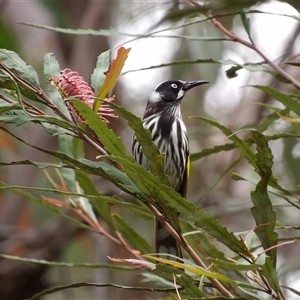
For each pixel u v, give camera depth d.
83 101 5.90
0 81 5.89
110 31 7.66
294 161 11.60
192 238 7.44
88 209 8.44
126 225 8.04
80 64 15.14
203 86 16.19
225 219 14.73
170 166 10.98
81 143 7.96
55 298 14.05
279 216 11.84
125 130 15.55
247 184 15.23
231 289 7.12
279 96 6.90
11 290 12.19
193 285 5.69
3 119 5.72
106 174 5.86
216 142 15.34
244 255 5.96
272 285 5.52
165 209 5.90
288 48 12.45
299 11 6.42
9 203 15.02
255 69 7.22
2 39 13.27
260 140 5.61
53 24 15.87
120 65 5.73
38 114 6.01
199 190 14.75
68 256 14.64
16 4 16.39
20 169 15.19
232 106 15.87
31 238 13.73
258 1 6.02
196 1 7.23
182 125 11.09
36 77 5.95
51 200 8.45
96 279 13.57
